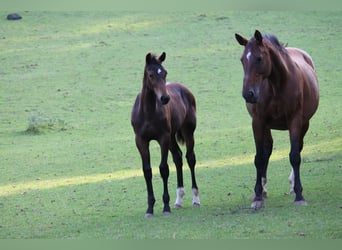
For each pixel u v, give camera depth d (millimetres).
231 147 25156
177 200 16188
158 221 14734
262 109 14555
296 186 14820
